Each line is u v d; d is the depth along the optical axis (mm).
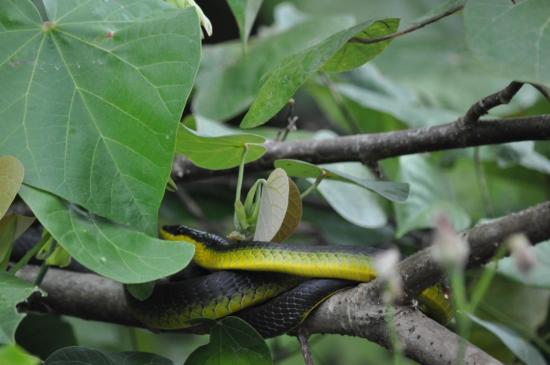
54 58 1481
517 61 1438
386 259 1385
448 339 1479
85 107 1477
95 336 1742
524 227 1450
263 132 1787
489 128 1571
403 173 1742
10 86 1476
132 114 1475
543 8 1451
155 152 1472
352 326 1511
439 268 1474
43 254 1547
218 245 1547
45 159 1469
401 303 1495
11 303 1443
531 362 1581
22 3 1486
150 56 1479
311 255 1526
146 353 1525
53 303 1627
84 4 1491
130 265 1460
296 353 1732
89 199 1467
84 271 1651
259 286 1541
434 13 1521
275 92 1504
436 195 1747
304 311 1528
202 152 1554
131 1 1492
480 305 1710
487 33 1448
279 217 1523
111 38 1484
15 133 1470
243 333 1520
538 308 1709
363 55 1565
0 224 1501
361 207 1714
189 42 1479
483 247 1457
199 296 1544
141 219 1469
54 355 1512
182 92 1474
